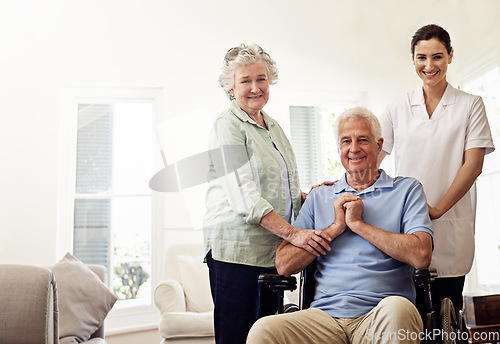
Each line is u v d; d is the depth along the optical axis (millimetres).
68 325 2602
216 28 4305
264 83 1895
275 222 1744
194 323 2744
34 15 4086
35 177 3947
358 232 1730
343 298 1685
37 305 1547
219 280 1803
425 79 2109
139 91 4203
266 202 1756
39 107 4016
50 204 3941
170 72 4207
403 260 1673
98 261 4066
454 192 1995
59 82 4066
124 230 4137
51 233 3914
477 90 3627
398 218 1788
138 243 4148
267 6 4383
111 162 4176
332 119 4461
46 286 1576
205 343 2752
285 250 1753
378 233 1704
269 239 1820
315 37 4395
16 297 1537
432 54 2074
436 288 2084
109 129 4199
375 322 1529
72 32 4129
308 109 4453
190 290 3117
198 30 4285
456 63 3770
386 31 4277
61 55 4098
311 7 4422
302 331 1580
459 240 2076
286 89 4301
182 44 4250
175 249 3408
